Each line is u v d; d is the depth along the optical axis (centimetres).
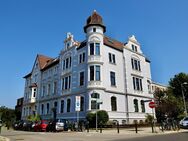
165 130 2473
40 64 5147
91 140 1500
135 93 3738
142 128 2934
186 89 5428
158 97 4753
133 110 3591
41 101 4666
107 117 2869
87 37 3441
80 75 3494
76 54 3725
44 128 2844
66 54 4012
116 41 4062
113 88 3375
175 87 5588
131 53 3938
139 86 3894
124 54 3769
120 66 3644
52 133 2403
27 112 5206
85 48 3522
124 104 3494
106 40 3709
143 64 4169
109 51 3519
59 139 1630
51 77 4491
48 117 4225
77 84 3506
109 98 3266
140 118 3672
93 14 3562
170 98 4569
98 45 3366
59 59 4244
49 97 4372
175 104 4328
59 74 4131
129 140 1418
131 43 4047
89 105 3072
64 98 3800
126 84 3612
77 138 1688
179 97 5147
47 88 4556
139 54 4131
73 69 3703
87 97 3162
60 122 2722
